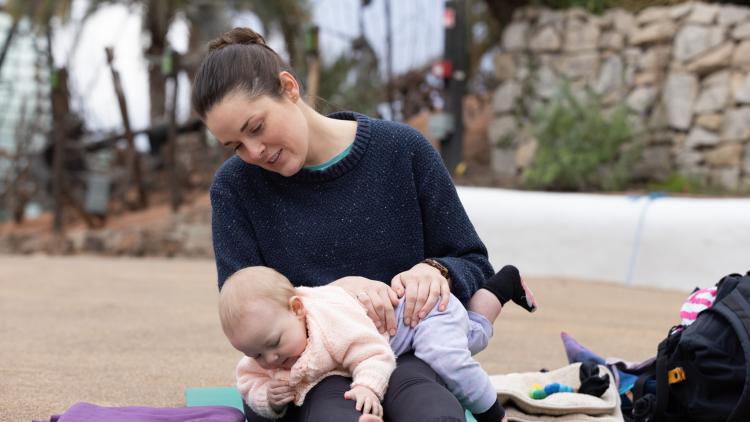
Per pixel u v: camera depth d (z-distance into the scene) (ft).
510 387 10.99
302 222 9.12
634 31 41.27
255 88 8.32
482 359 15.34
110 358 15.01
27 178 58.49
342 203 9.12
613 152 38.93
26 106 61.62
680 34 39.96
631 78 40.98
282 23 61.57
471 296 9.30
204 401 10.55
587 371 11.24
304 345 8.25
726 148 38.60
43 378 13.16
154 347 16.22
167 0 61.52
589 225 30.30
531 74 42.96
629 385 11.21
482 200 32.17
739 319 8.93
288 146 8.52
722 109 38.78
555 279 30.19
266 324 8.09
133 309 21.72
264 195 9.27
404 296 8.72
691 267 27.94
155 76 64.03
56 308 21.70
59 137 48.67
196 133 55.67
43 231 51.24
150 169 56.90
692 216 28.17
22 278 29.53
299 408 8.34
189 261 40.37
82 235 45.06
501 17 45.37
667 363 9.37
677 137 39.81
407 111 53.16
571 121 39.34
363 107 51.93
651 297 25.96
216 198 9.46
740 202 27.96
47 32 54.24
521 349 16.48
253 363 8.63
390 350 8.24
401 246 9.21
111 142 56.80
